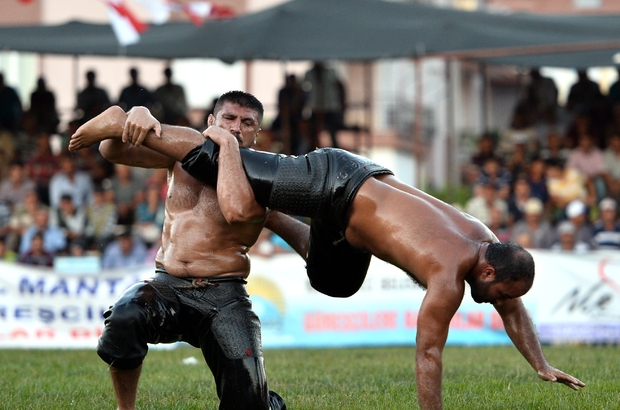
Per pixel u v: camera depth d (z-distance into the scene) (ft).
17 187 78.84
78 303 59.98
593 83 91.66
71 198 74.84
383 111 128.26
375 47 79.00
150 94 84.23
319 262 29.01
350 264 28.81
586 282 60.29
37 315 59.77
